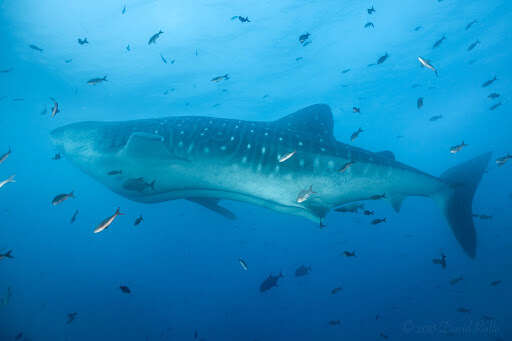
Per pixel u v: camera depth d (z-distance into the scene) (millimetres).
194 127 4883
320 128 5434
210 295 23125
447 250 22109
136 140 4438
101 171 5168
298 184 4426
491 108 10469
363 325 17375
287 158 4078
